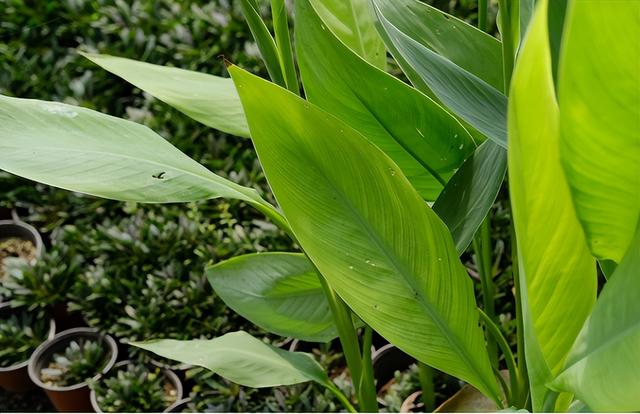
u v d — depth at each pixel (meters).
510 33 1.41
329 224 1.33
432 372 1.87
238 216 2.20
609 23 1.12
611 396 1.18
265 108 1.28
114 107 2.48
